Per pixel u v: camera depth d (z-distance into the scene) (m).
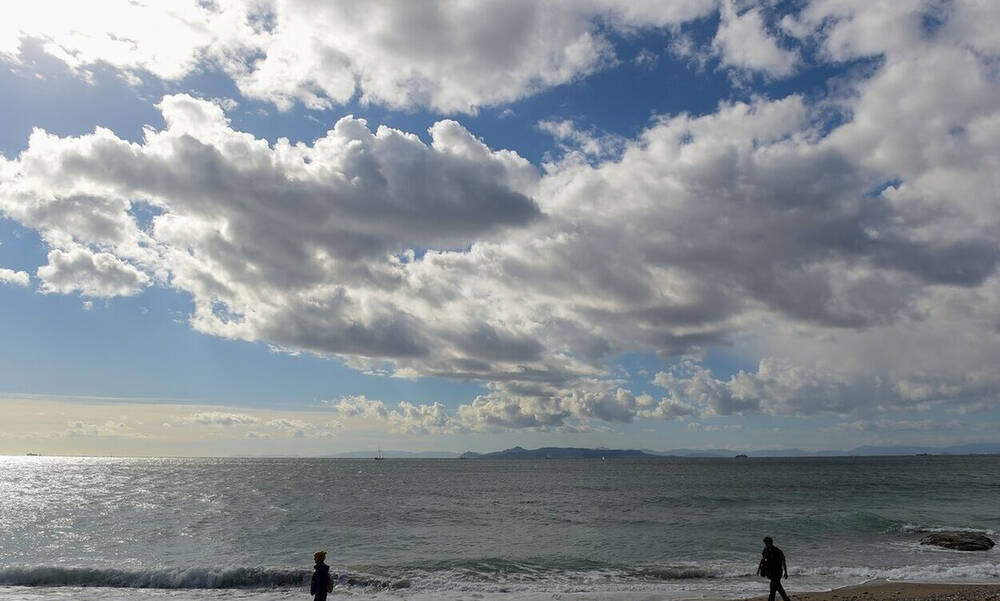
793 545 38.12
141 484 109.44
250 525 49.81
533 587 26.53
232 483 113.25
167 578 27.81
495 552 36.66
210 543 40.47
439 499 77.12
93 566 31.36
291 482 117.94
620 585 26.83
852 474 149.62
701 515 56.16
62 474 153.88
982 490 88.62
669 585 26.70
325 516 56.72
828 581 26.91
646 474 162.12
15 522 51.69
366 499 77.00
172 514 57.88
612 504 69.25
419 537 43.19
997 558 33.28
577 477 146.50
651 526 48.25
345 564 32.47
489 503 70.94
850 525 46.19
